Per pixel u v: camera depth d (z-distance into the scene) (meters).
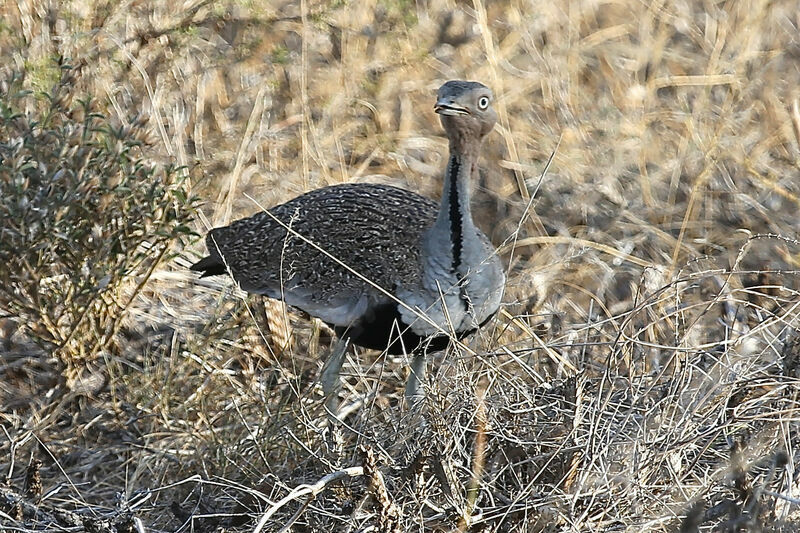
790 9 16.06
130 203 9.60
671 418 8.22
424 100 14.48
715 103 14.70
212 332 10.55
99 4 12.56
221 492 8.74
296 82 14.04
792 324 9.63
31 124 9.34
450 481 7.81
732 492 8.11
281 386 10.10
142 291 11.24
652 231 12.40
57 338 9.97
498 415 8.79
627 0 15.96
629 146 13.68
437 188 13.29
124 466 9.52
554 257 12.08
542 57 14.66
